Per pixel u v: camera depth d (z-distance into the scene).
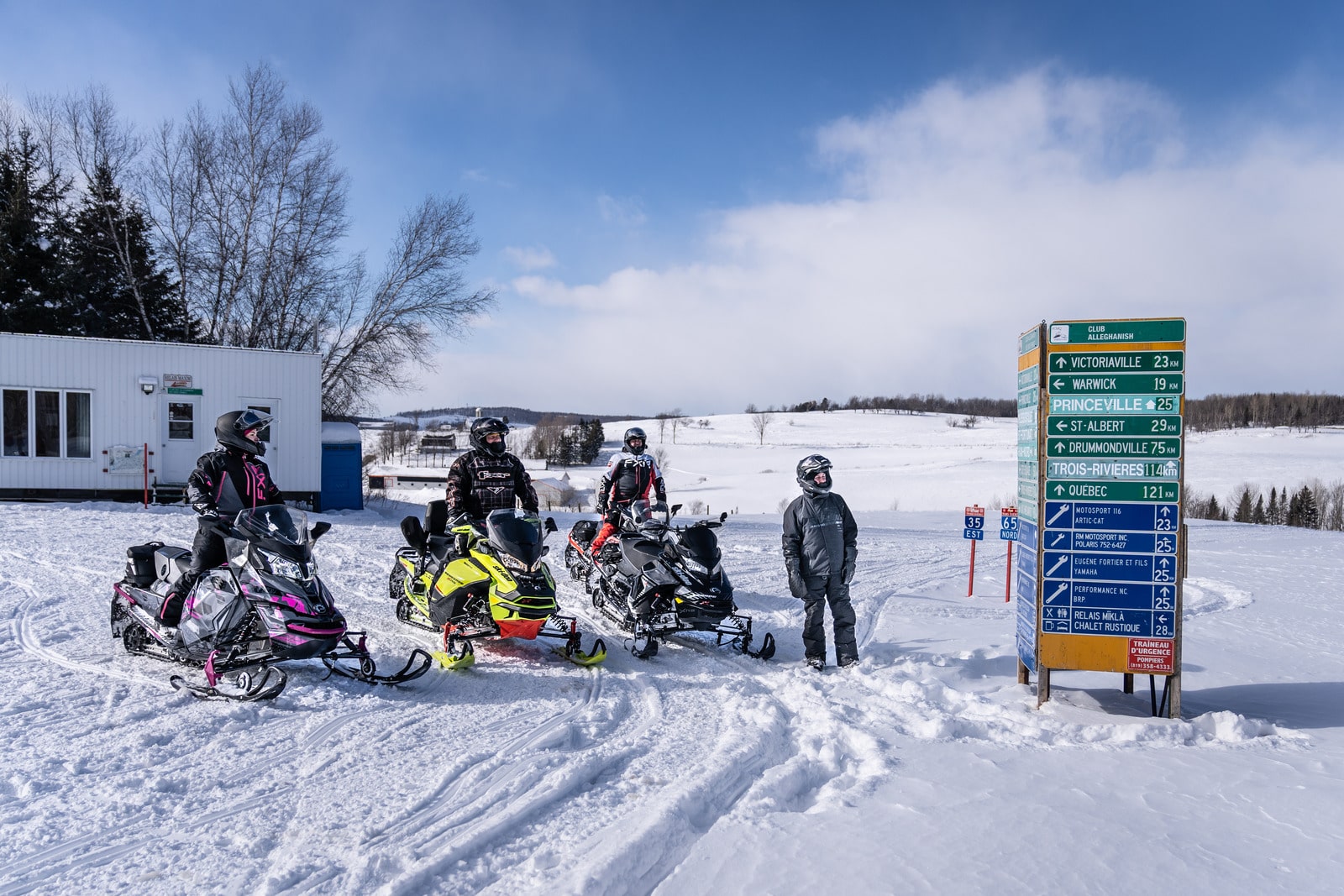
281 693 4.81
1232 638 7.67
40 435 16.25
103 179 25.56
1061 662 5.23
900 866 2.96
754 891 2.79
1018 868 2.95
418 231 25.66
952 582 11.20
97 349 16.55
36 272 28.36
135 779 3.60
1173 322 5.07
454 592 6.04
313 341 26.59
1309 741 4.60
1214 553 16.44
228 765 3.83
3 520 12.72
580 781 3.79
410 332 26.05
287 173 25.09
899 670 6.05
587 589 8.48
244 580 5.00
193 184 24.70
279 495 5.48
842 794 3.69
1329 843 3.17
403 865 2.88
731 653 6.71
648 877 2.92
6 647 5.78
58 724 4.28
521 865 2.97
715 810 3.55
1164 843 3.17
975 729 4.75
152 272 28.34
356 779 3.70
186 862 2.90
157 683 5.02
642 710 5.02
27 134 28.56
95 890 2.70
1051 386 5.22
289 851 3.00
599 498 8.57
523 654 6.28
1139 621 5.11
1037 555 5.27
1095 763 4.17
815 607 6.19
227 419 5.27
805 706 5.12
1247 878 2.89
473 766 3.88
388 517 19.06
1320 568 13.90
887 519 25.45
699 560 6.61
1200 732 4.80
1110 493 5.15
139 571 5.69
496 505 6.68
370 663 5.29
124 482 16.81
